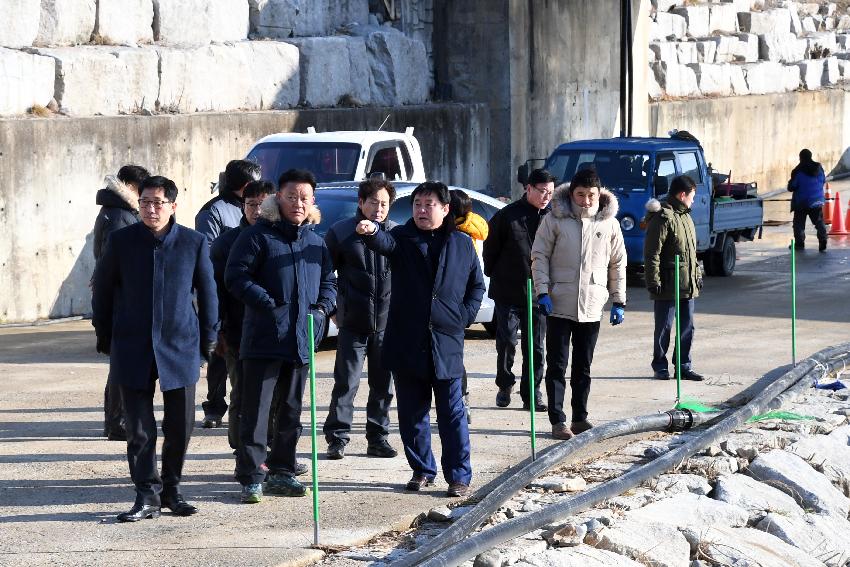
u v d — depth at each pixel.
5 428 24.80
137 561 16.81
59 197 41.56
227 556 17.05
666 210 30.02
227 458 22.70
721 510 20.83
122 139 43.53
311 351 17.97
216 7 52.38
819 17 121.00
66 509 19.31
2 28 43.34
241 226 21.83
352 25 60.75
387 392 22.92
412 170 41.44
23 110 42.44
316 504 17.70
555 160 49.72
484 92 64.69
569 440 22.75
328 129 53.41
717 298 46.91
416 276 20.14
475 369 32.25
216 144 47.41
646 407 27.59
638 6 77.56
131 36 48.56
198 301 19.11
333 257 22.61
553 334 24.39
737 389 29.75
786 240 68.44
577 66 71.00
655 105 81.94
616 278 24.62
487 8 64.19
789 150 99.75
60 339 37.22
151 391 18.81
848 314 42.78
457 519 19.16
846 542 21.77
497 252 26.83
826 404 28.80
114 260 18.62
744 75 99.06
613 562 17.78
